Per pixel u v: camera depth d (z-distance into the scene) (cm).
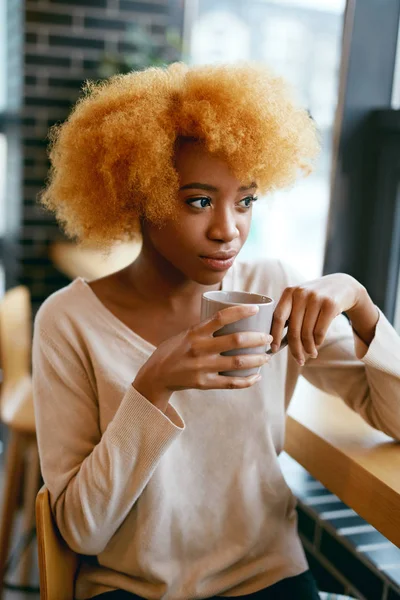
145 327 96
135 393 78
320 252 197
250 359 73
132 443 80
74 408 92
